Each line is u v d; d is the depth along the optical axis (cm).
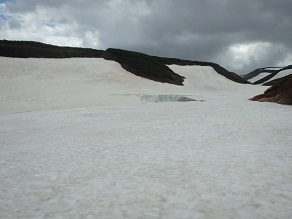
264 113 1762
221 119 1575
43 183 653
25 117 2181
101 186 602
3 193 605
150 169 696
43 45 6812
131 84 4797
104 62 5769
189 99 3806
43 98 3275
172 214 451
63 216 476
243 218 420
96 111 2442
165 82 5775
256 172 617
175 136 1127
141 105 3020
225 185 552
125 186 590
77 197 553
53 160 862
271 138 979
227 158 748
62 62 5256
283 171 612
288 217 415
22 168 794
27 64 4731
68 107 3000
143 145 991
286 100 2423
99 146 1027
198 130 1243
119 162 784
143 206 489
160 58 8594
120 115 2067
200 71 7862
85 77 4631
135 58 6981
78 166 775
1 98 3134
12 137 1362
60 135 1339
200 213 446
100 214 473
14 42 6438
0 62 4591
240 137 1031
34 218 477
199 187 551
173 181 597
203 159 755
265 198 481
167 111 2225
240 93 5100
